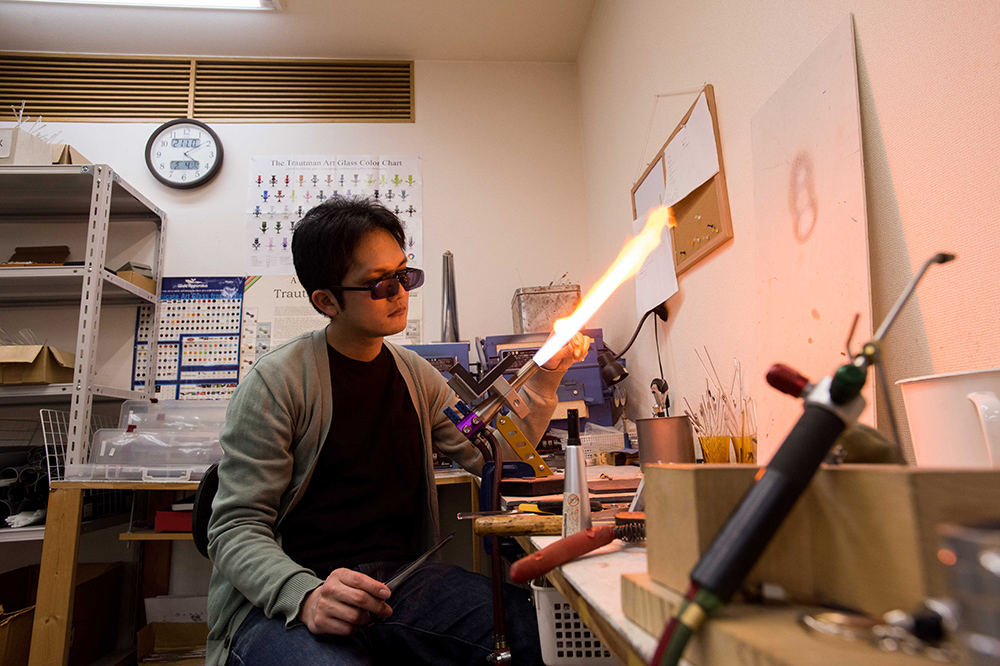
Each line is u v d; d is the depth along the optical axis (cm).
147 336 252
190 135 268
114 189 235
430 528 134
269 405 116
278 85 282
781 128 117
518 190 282
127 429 198
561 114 292
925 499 32
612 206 241
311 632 90
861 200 93
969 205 78
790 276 113
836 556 36
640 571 56
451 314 254
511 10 261
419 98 286
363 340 130
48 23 257
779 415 114
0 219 257
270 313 258
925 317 86
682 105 172
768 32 126
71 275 213
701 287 163
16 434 238
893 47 90
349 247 121
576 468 72
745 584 37
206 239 262
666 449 106
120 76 275
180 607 221
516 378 124
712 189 152
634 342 220
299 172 272
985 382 56
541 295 239
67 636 167
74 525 172
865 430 46
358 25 265
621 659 41
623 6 225
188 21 259
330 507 119
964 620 26
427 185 278
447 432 150
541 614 81
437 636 102
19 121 231
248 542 101
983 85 75
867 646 28
